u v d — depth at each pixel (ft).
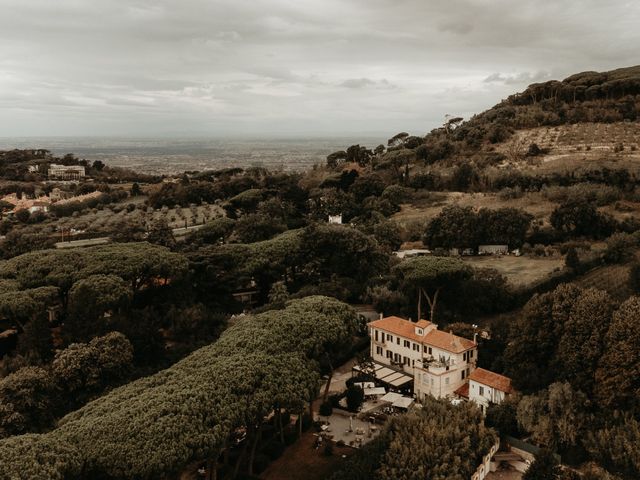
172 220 572.51
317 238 374.43
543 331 215.51
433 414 189.88
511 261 380.17
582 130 652.48
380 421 220.02
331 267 370.53
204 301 346.74
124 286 290.56
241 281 350.23
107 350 232.94
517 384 210.79
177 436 144.46
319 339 209.26
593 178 500.74
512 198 519.60
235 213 583.99
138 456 137.08
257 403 166.20
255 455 190.49
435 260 299.58
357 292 341.21
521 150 639.35
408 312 304.30
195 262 348.18
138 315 288.51
